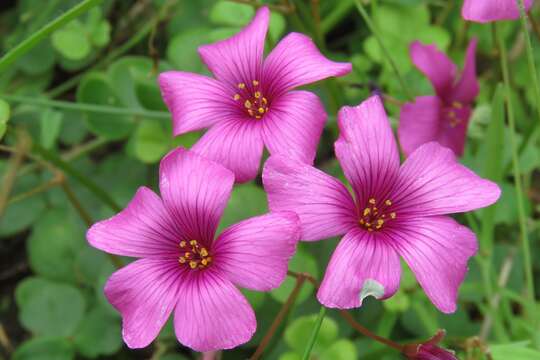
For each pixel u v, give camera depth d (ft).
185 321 0.37
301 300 0.48
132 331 0.38
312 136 0.40
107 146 0.62
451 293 0.38
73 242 0.54
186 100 0.43
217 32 0.56
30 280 0.53
